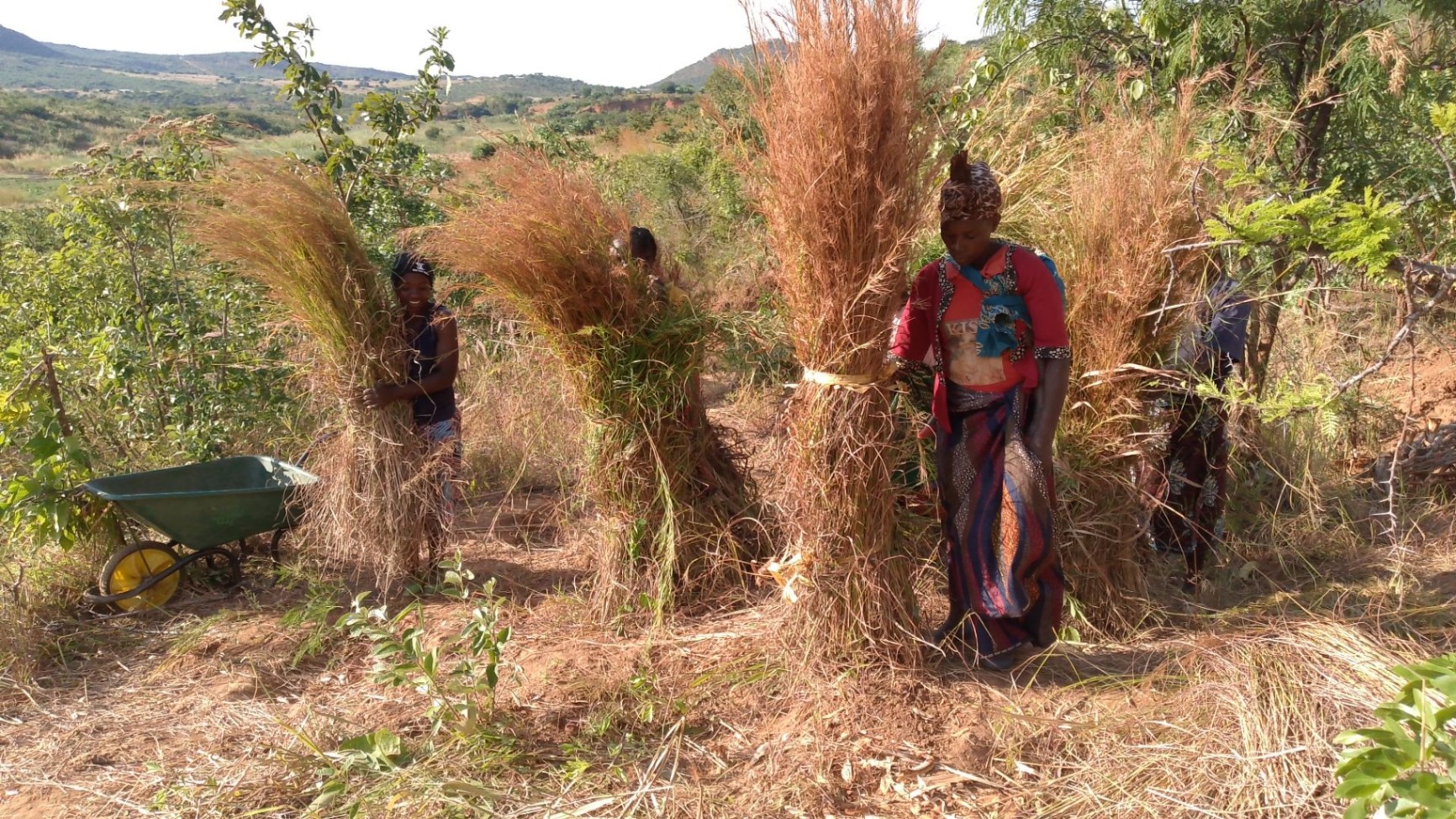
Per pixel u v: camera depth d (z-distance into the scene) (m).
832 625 3.41
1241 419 4.55
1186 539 4.17
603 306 3.93
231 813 2.97
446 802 2.89
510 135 4.12
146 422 5.93
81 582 4.65
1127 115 4.37
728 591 4.25
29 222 10.79
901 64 2.96
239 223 4.19
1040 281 3.19
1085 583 3.82
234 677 3.88
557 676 3.65
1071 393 3.83
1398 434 5.41
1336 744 2.83
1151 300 3.70
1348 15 5.23
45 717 3.65
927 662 3.50
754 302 4.41
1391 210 2.87
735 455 4.59
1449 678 2.20
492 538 5.33
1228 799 2.73
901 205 3.06
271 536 5.27
